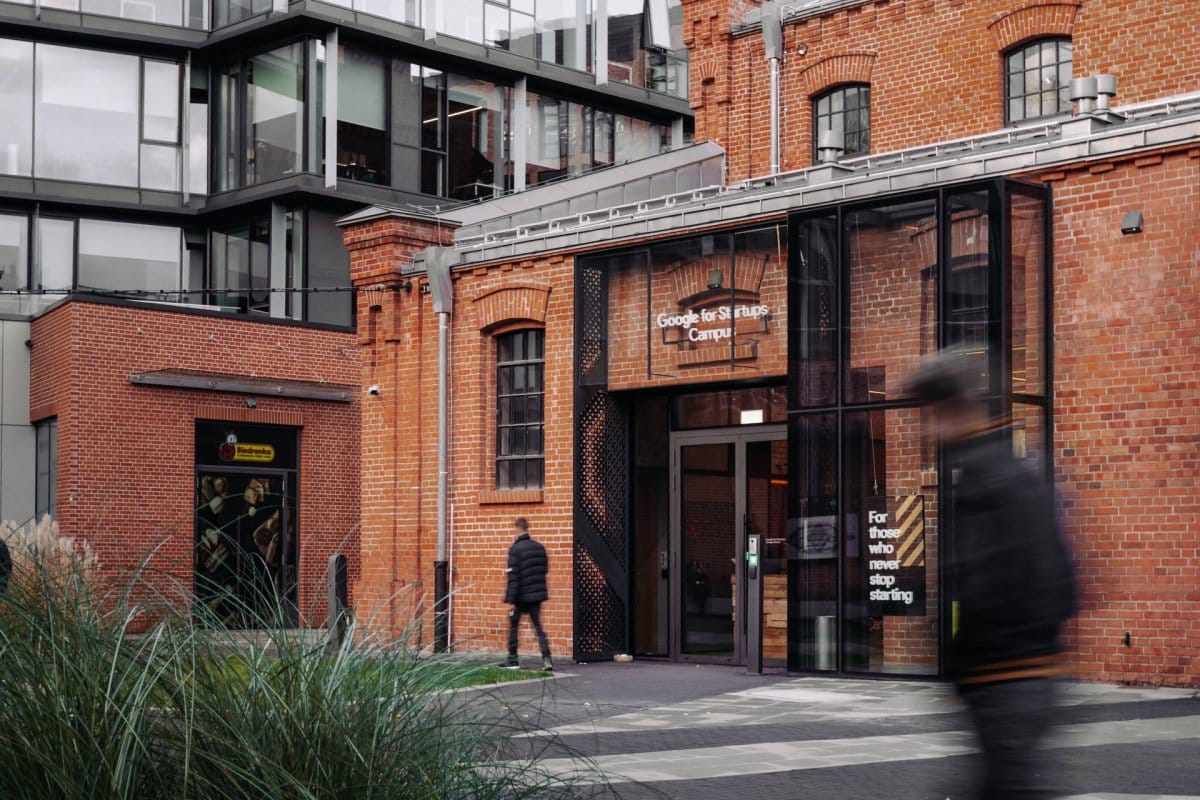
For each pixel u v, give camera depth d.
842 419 14.73
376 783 4.59
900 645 14.14
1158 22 18.72
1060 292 13.70
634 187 23.50
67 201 32.38
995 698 4.76
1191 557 12.66
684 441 17.16
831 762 9.12
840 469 14.64
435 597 18.95
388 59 33.56
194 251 34.16
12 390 26.50
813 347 15.08
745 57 23.66
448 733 5.14
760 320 15.95
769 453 16.30
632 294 17.30
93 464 24.45
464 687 5.64
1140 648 12.87
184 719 4.43
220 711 4.55
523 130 35.81
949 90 20.88
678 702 12.67
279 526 26.70
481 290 19.00
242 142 33.31
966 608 4.85
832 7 22.34
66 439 24.50
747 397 16.55
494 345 19.03
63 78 32.72
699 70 24.12
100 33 32.66
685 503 17.12
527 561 15.59
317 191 31.81
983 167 13.94
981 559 4.83
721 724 11.12
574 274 17.81
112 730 4.27
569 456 17.75
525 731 5.66
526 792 5.26
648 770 8.79
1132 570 13.00
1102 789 7.86
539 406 18.44
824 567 14.76
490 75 35.56
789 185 17.52
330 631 5.39
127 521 24.69
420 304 19.86
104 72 33.12
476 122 35.22
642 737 10.38
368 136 33.12
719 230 16.27
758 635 15.10
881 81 21.77
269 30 32.38
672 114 39.41
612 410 17.61
